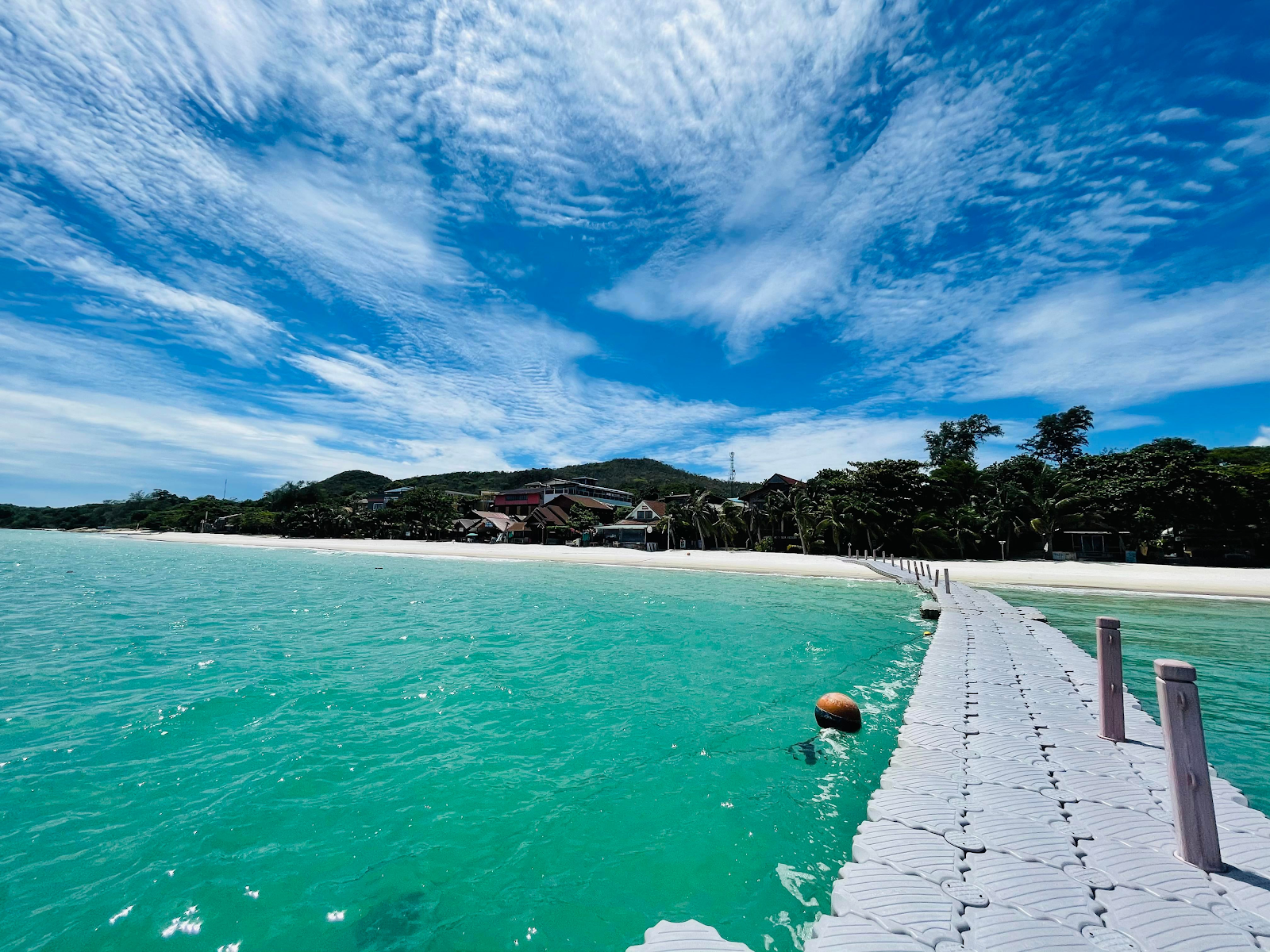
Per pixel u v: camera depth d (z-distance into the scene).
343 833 5.98
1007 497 42.97
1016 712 8.27
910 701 8.78
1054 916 3.84
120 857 5.56
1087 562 38.84
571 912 4.76
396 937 4.49
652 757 7.91
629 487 128.88
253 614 20.69
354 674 12.17
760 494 62.59
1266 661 12.52
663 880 5.20
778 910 4.77
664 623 18.67
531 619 19.61
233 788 6.97
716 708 9.95
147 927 4.59
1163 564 36.81
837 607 22.17
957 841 4.83
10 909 4.80
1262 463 38.72
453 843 5.80
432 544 70.19
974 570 33.03
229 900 4.92
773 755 7.95
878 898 4.05
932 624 17.80
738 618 19.61
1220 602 22.09
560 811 6.43
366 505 98.69
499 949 4.34
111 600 24.53
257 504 116.75
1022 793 5.73
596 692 10.92
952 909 3.94
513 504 90.81
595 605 22.97
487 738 8.60
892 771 6.26
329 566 46.19
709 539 59.66
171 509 128.75
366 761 7.77
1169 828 5.00
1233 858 4.52
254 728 8.97
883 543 46.12
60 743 8.38
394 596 26.36
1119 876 4.30
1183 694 4.58
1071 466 45.97
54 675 12.02
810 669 12.64
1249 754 7.48
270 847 5.72
